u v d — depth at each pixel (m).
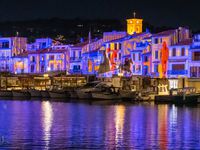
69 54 168.38
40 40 183.88
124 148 54.69
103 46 156.62
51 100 131.00
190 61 132.50
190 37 144.12
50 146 55.44
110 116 85.06
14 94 147.62
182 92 120.38
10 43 184.38
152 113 90.50
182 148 55.09
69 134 63.59
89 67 160.88
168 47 136.88
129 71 145.88
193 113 90.38
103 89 132.00
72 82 153.38
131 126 71.56
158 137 61.62
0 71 175.38
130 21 167.50
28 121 77.50
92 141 58.53
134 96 125.00
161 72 137.62
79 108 102.19
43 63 174.00
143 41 146.75
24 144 56.41
